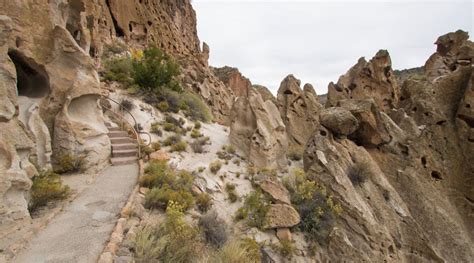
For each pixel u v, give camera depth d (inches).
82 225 233.6
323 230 389.7
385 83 876.0
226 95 1561.3
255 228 342.6
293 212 369.4
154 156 436.8
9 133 232.1
